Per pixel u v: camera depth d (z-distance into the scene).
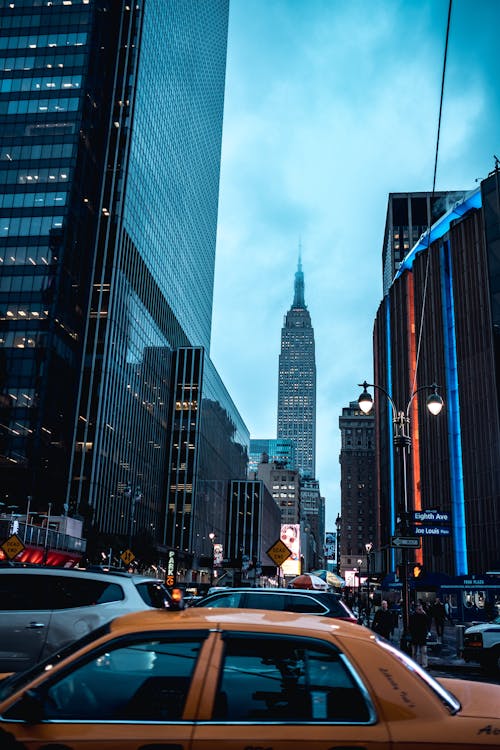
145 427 101.81
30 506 70.31
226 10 174.12
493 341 61.34
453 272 68.62
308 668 3.74
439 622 27.91
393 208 149.75
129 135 94.69
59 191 83.62
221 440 138.12
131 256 95.31
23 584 9.16
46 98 88.00
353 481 179.38
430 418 69.62
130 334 95.06
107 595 9.26
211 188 152.50
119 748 3.44
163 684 3.68
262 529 142.75
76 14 91.81
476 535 60.00
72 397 82.25
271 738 3.46
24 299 79.38
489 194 64.88
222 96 167.62
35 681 3.70
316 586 20.48
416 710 3.62
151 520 103.88
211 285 153.50
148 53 102.94
